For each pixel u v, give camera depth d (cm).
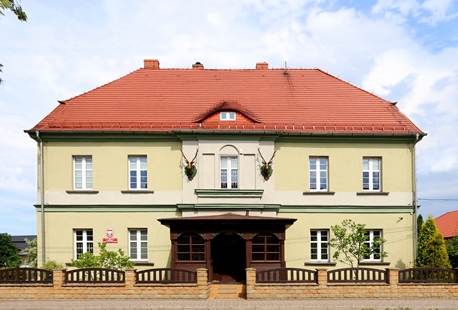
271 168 2330
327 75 2811
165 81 2717
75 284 1773
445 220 4394
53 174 2334
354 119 2444
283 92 2641
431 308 1589
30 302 1716
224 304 1650
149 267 2262
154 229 2303
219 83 2709
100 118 2403
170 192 2325
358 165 2384
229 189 2305
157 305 1631
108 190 2325
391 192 2373
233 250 2180
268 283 1766
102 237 2297
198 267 1997
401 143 2403
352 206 2348
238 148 2333
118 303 1678
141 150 2355
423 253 2241
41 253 2286
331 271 1788
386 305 1631
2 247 5081
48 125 2348
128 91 2627
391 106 2559
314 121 2414
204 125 2356
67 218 2311
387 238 2345
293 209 2338
